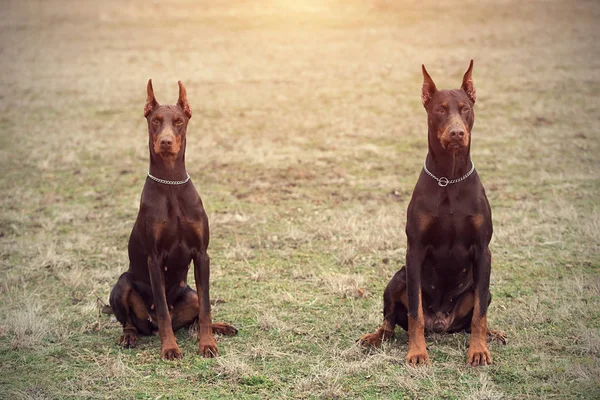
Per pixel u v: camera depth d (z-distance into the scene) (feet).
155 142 16.74
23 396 14.93
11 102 54.24
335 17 87.97
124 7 100.12
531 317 18.76
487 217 16.49
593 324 18.24
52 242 26.63
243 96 54.49
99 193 33.68
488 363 16.11
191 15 93.50
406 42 72.33
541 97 50.62
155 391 15.28
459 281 17.12
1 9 100.53
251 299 21.03
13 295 21.63
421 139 42.19
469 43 70.08
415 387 15.07
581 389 14.82
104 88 58.49
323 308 20.24
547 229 26.30
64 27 87.86
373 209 29.99
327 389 15.17
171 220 16.98
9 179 36.04
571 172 34.71
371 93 54.08
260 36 79.46
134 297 17.89
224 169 37.11
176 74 63.16
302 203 31.27
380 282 22.29
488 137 42.04
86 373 16.19
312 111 49.65
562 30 72.79
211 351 17.03
